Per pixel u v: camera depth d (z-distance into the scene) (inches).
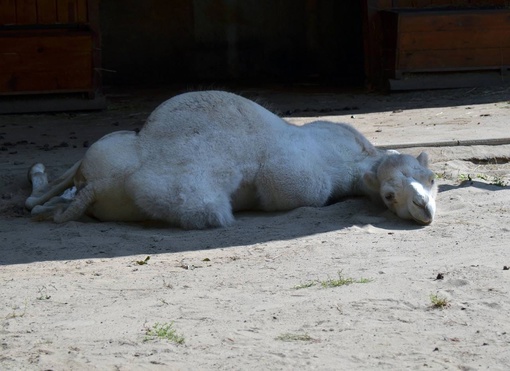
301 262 466.3
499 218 542.3
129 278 448.1
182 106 576.7
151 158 561.0
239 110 578.9
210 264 471.2
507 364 321.4
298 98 1285.7
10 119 1115.3
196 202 549.0
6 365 332.8
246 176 571.2
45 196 616.1
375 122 996.6
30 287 435.5
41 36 1144.2
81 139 930.7
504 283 408.2
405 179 545.0
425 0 1342.3
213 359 331.9
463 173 691.4
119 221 578.9
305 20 1642.5
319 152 591.2
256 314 380.5
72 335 362.6
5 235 548.4
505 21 1290.6
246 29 1632.6
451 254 465.7
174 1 1601.9
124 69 1593.3
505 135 821.9
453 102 1151.6
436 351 334.3
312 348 340.2
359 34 1620.3
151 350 342.3
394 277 425.7
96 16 1197.7
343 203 582.9
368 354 333.1
